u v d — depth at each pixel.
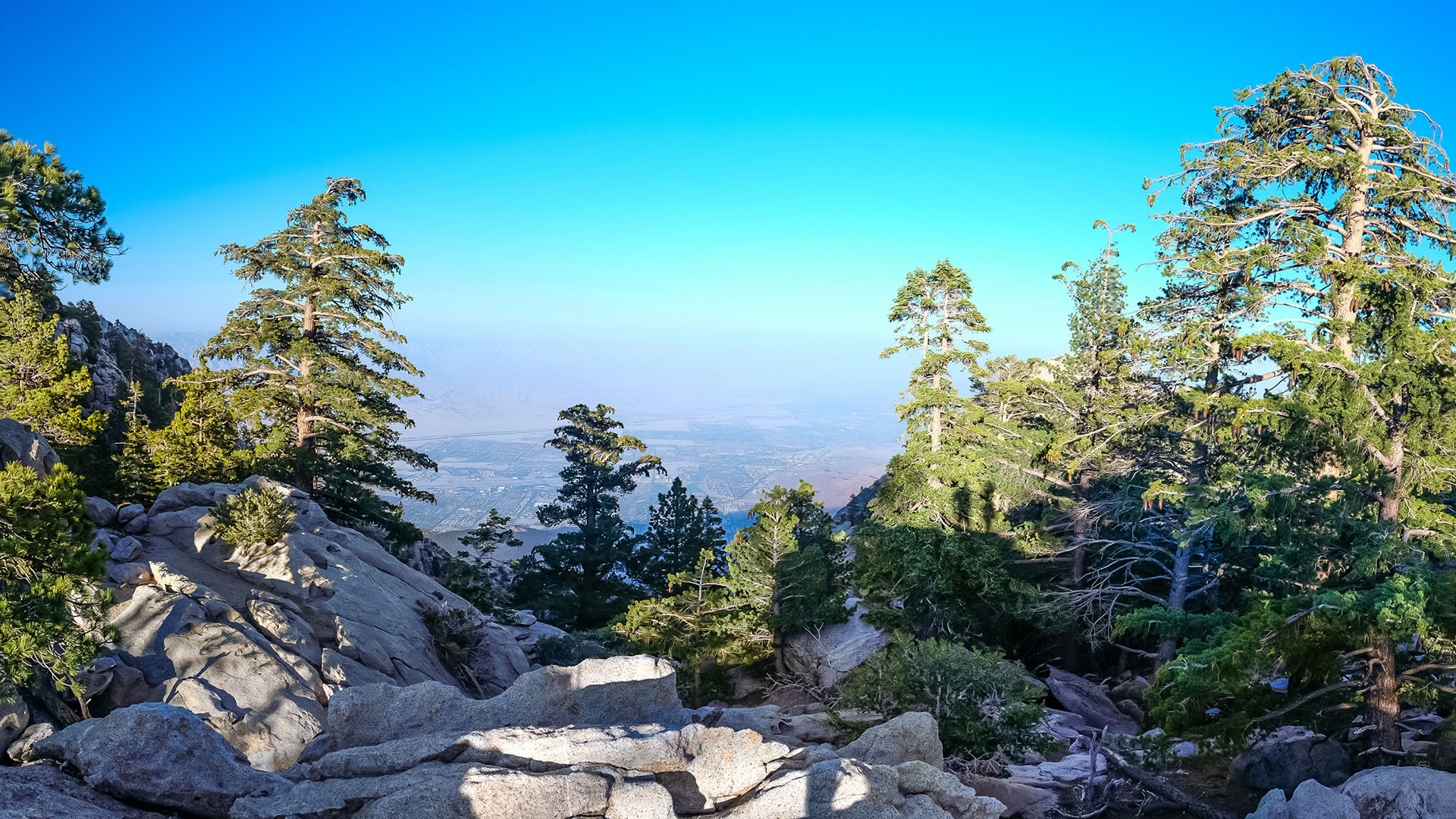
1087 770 19.97
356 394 38.16
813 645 31.11
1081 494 36.22
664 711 13.23
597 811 9.95
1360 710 17.80
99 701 17.02
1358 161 23.20
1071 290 37.56
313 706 19.06
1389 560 17.20
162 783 9.52
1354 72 24.23
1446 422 18.91
